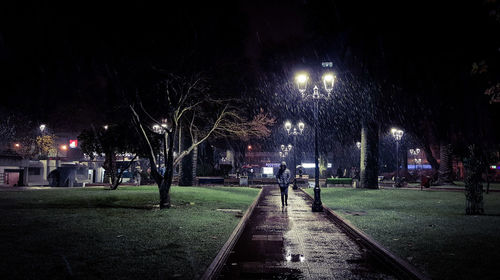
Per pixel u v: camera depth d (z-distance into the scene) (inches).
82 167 1584.6
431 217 538.9
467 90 1149.7
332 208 682.8
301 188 1466.5
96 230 398.3
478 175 580.4
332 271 277.3
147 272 250.5
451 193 1077.8
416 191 1178.0
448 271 257.9
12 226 416.2
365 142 1344.7
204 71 780.0
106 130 1032.2
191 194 893.2
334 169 2492.6
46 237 355.9
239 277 262.4
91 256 289.7
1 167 1525.6
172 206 662.5
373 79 1268.5
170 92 843.4
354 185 1425.9
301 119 1603.1
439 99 1254.9
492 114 1167.0
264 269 282.5
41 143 1658.5
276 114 1568.7
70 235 368.2
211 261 281.0
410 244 346.3
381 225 464.4
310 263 300.5
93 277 238.1
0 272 244.4
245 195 1036.5
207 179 1533.0
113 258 284.5
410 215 566.3
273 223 528.4
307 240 398.6
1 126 1569.9
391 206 717.9
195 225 447.2
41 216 496.1
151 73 770.8
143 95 821.9
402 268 273.4
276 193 1206.9
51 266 259.9
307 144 2102.6
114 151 1055.6
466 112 1231.5
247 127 1063.6
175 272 251.1
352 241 391.5
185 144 1330.0
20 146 1694.1
